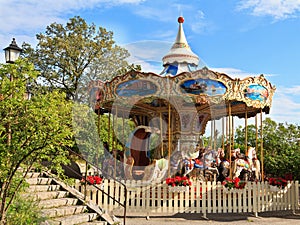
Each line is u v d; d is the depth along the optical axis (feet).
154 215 37.76
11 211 22.12
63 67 95.66
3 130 21.39
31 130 21.40
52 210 27.04
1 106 20.54
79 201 31.63
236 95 43.19
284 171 65.67
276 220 38.11
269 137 82.74
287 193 44.45
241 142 87.35
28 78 22.09
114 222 30.42
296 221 37.76
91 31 101.04
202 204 38.47
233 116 57.98
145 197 37.91
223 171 46.91
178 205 38.32
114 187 37.91
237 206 40.06
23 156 21.65
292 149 71.77
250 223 35.76
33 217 22.93
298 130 82.69
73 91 91.66
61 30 101.24
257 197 41.14
